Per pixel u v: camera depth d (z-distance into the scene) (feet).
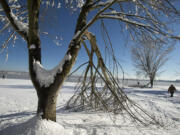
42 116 8.69
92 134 9.07
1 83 65.21
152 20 11.74
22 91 39.32
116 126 11.09
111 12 12.02
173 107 22.04
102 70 12.92
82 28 10.20
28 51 9.99
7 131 8.50
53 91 8.89
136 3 11.67
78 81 16.29
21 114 15.28
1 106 19.86
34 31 9.49
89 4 11.24
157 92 52.31
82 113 15.84
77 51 10.01
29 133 7.67
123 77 12.96
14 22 9.77
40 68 9.45
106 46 12.41
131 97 31.07
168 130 10.91
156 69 85.66
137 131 10.19
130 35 15.10
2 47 13.65
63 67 9.18
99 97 14.83
